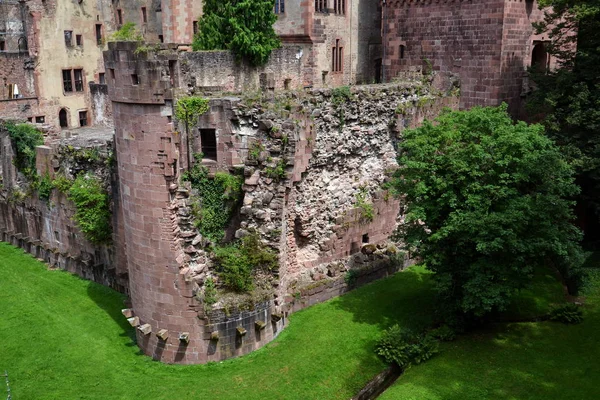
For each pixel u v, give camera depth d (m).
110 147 32.09
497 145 26.77
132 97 24.25
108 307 31.78
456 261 27.72
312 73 51.34
